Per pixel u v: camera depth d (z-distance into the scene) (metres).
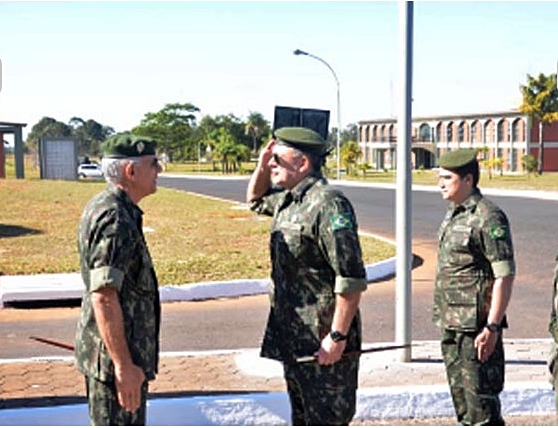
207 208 21.73
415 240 14.74
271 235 3.55
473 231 3.91
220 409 4.58
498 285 3.83
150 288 3.37
